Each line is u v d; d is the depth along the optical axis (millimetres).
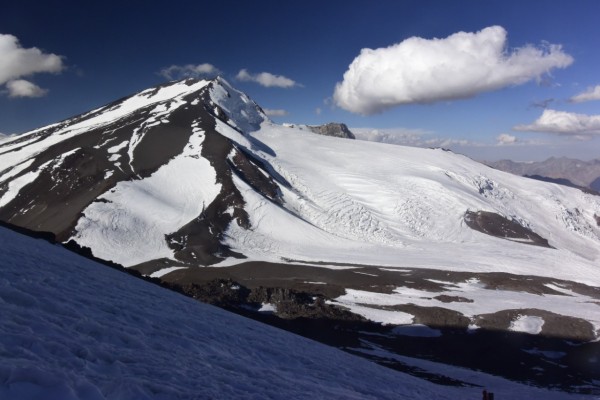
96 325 8406
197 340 11086
